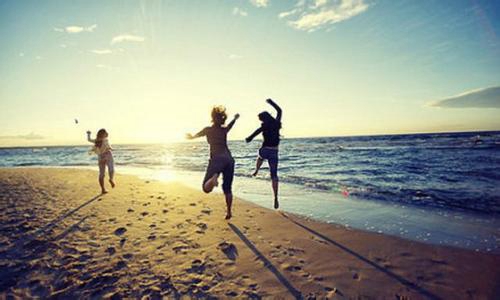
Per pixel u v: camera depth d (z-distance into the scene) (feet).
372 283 9.46
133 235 14.70
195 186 31.65
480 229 14.93
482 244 12.71
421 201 21.88
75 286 9.75
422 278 9.71
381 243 13.03
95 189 29.63
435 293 8.79
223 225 16.20
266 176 38.81
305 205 21.22
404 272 10.17
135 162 82.07
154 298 8.91
